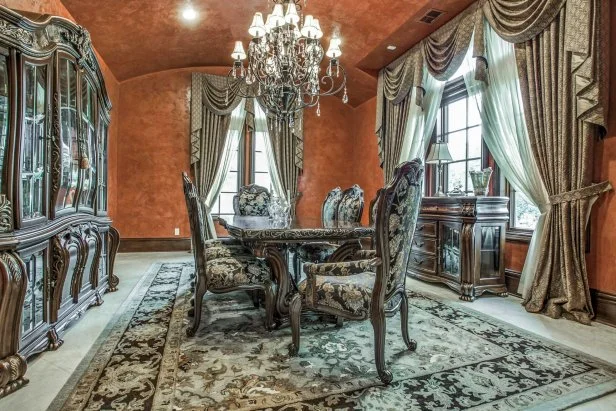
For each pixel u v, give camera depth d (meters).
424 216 3.75
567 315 2.60
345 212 3.38
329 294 1.79
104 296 3.11
